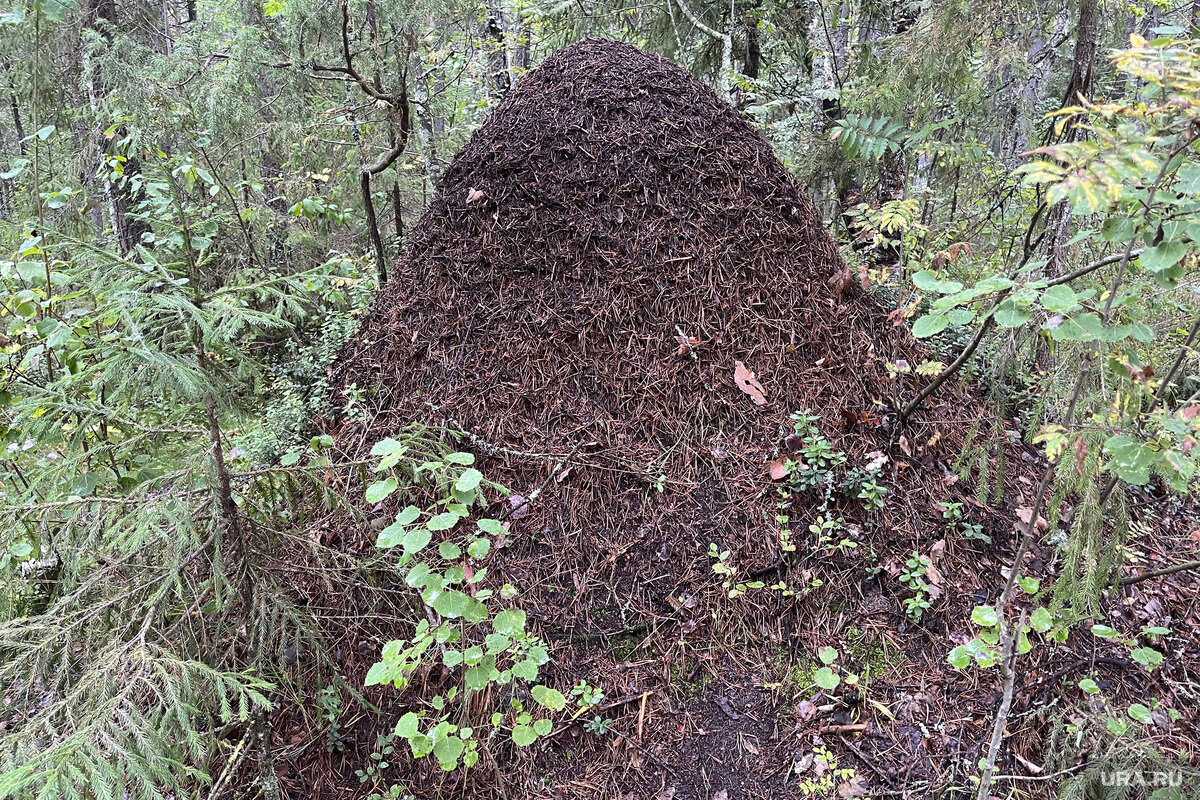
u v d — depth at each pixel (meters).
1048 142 3.71
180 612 2.05
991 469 3.25
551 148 3.65
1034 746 2.36
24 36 4.01
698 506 2.97
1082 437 1.69
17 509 1.90
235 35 5.09
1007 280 1.71
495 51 8.06
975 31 3.36
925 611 2.73
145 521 1.91
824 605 2.75
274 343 4.79
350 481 3.07
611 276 3.42
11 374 2.73
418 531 1.84
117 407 2.22
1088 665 2.56
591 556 2.87
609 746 2.44
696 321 3.36
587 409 3.23
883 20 6.11
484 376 3.37
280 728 2.47
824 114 6.02
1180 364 2.46
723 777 2.37
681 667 2.62
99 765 1.45
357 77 4.86
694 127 3.70
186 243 1.98
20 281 2.83
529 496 2.99
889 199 5.29
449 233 3.73
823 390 3.33
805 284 3.55
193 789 2.23
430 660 2.56
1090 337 1.58
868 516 2.97
